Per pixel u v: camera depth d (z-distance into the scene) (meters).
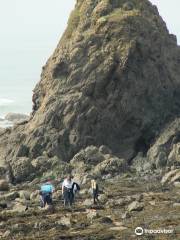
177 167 164.25
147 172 164.62
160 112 195.12
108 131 188.38
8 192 143.75
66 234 94.94
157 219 103.81
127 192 135.75
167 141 179.88
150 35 198.38
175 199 123.44
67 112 186.00
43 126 185.38
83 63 192.88
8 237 95.69
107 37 195.38
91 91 188.88
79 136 183.75
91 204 121.12
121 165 163.38
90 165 165.75
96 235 93.31
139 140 191.50
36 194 134.12
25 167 164.25
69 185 120.62
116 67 190.62
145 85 193.12
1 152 184.50
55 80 194.25
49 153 179.38
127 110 190.12
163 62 199.50
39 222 104.75
